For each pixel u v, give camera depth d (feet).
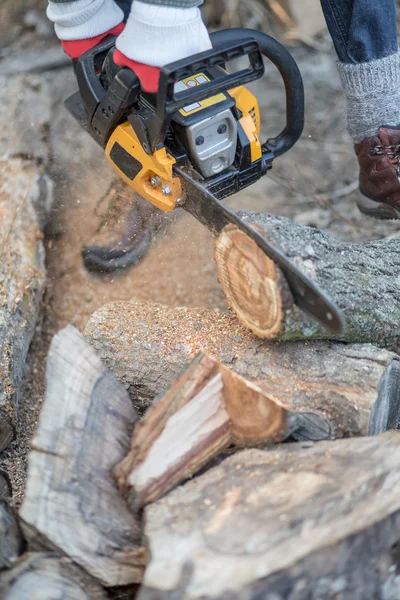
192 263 9.69
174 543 4.49
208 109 6.31
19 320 8.08
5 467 7.21
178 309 7.27
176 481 5.26
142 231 9.42
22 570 4.72
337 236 10.44
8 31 14.44
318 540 4.24
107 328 7.02
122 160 6.99
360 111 7.82
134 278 9.54
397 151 7.70
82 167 10.60
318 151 12.25
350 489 4.60
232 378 5.37
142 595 4.20
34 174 10.09
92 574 4.84
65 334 5.58
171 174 6.54
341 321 5.08
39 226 9.61
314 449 5.24
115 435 5.46
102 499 5.11
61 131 11.13
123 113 6.68
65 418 5.26
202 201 6.41
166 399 5.42
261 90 13.34
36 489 4.91
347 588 4.42
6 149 10.49
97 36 7.29
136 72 6.17
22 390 8.20
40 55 13.32
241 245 5.89
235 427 5.48
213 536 4.45
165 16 5.82
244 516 4.59
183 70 5.79
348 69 7.63
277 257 5.53
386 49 7.50
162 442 5.26
